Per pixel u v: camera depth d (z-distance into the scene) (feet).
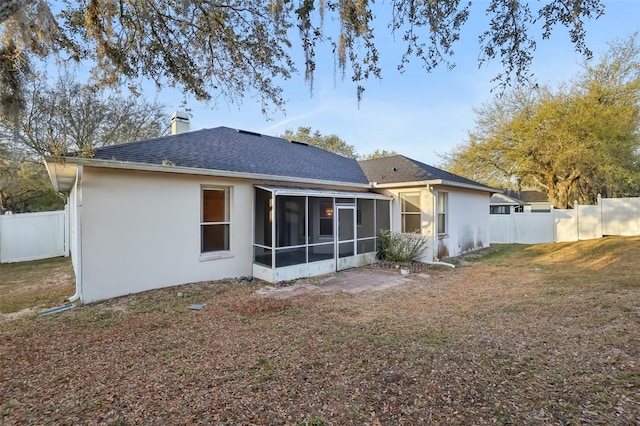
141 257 23.71
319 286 26.81
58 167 21.53
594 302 18.11
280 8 16.03
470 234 47.60
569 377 10.34
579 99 58.95
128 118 61.87
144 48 19.76
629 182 60.13
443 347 13.39
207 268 27.30
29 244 41.06
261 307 20.15
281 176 30.81
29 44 14.15
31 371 11.98
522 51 15.64
